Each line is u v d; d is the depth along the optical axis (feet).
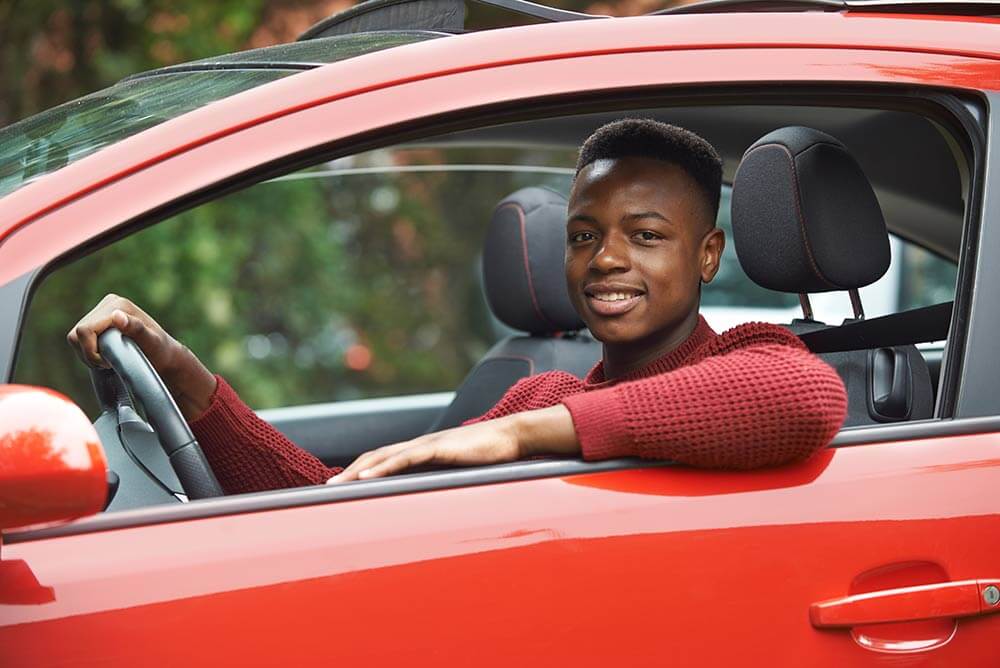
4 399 5.73
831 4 7.88
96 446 5.71
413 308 32.99
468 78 7.14
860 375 9.31
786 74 7.47
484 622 6.52
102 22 26.14
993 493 7.14
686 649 6.73
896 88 7.62
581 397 7.11
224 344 26.40
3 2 25.59
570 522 6.70
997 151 7.58
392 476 6.89
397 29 8.64
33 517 5.65
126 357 7.73
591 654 6.63
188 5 26.16
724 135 10.77
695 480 6.95
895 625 7.00
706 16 7.62
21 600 6.11
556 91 7.22
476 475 6.80
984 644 7.11
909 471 7.13
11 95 26.02
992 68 7.73
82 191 6.58
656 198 7.80
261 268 28.86
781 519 6.90
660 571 6.73
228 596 6.28
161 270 25.52
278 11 26.50
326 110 6.94
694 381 6.99
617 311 7.83
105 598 6.17
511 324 12.87
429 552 6.52
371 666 6.40
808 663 6.85
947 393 7.50
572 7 24.93
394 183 31.17
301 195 28.30
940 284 18.47
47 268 6.43
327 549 6.44
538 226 12.60
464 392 13.15
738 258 9.12
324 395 31.01
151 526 6.38
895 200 11.81
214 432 9.26
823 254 8.61
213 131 6.79
